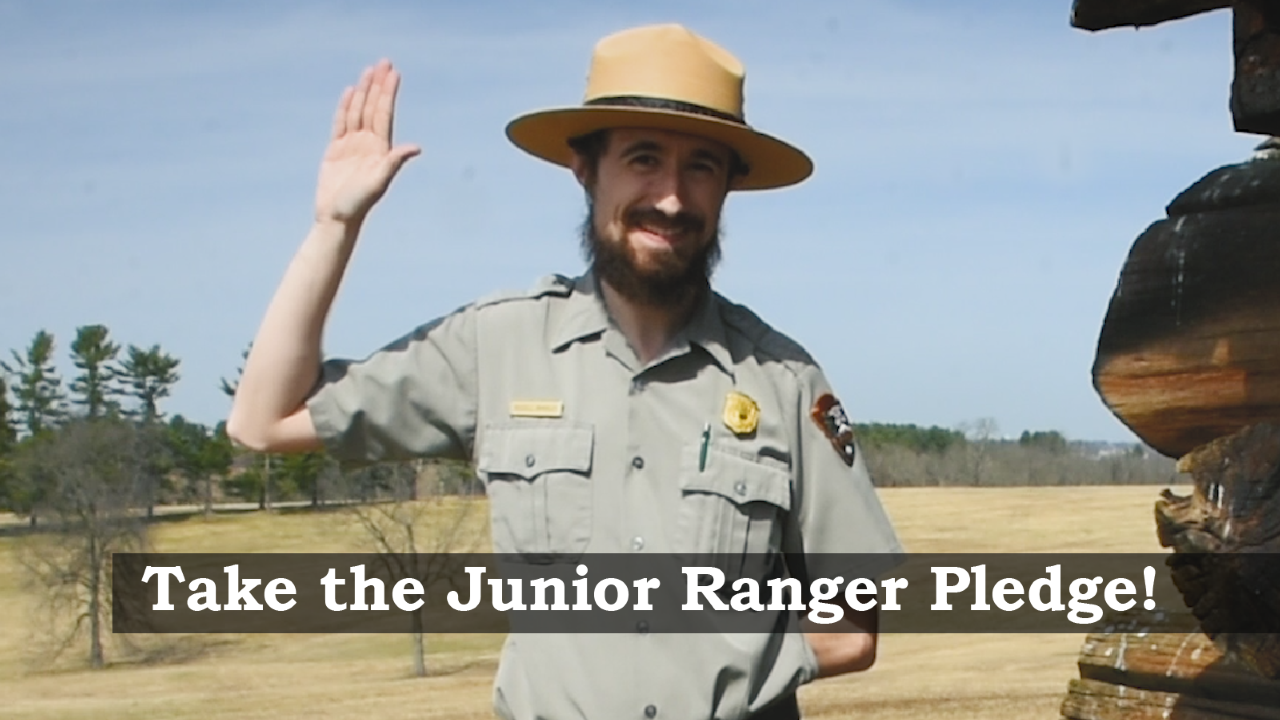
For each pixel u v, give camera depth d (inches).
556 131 119.3
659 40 115.6
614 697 108.9
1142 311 99.0
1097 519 1927.9
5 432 3009.4
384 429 116.4
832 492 116.5
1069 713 124.3
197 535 2284.7
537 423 114.0
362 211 113.5
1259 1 95.9
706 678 109.2
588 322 115.4
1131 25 108.5
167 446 2632.9
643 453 112.7
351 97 115.2
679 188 113.0
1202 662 113.8
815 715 1028.5
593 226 117.1
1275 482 89.2
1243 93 96.8
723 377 114.8
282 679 1396.4
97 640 1596.9
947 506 2105.1
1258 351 93.2
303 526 2272.4
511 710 112.3
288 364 113.8
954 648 1341.0
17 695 1379.2
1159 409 98.1
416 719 1154.0
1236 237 94.8
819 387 118.6
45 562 1656.0
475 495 1582.2
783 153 117.6
